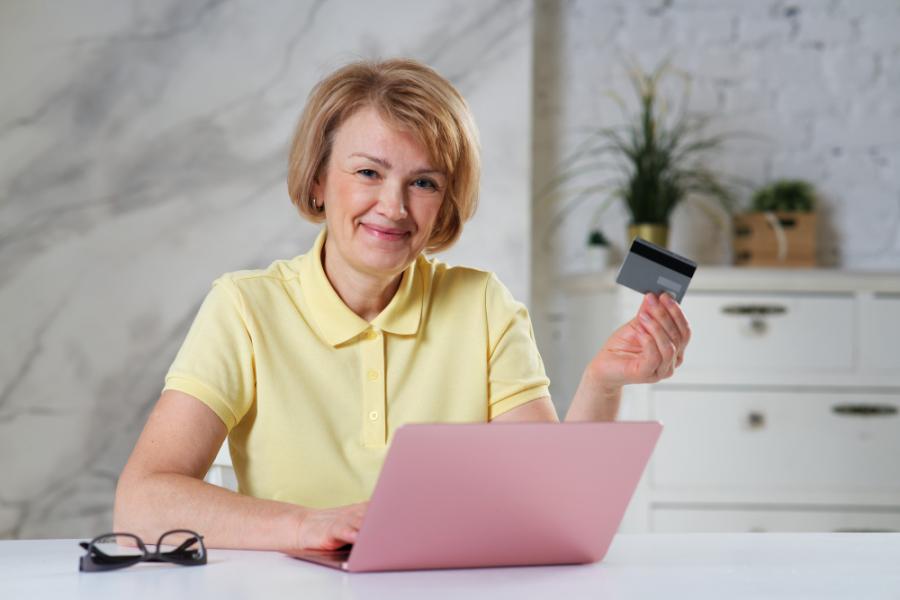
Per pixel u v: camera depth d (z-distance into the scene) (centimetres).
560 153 332
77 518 285
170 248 288
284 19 292
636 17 334
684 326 127
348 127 136
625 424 96
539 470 95
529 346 156
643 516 284
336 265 145
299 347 143
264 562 104
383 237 137
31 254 284
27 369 283
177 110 289
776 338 286
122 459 286
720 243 334
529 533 99
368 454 140
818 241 337
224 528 113
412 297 148
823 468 286
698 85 334
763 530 285
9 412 282
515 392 151
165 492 119
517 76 298
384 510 93
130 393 287
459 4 296
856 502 286
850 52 337
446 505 94
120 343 286
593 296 301
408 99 135
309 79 292
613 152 332
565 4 332
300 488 139
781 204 314
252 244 291
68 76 285
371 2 294
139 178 288
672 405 284
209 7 290
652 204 308
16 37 283
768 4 336
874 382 287
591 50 333
